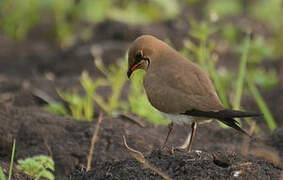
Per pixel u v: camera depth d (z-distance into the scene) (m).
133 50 9.66
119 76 13.00
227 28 19.23
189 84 8.69
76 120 11.31
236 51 18.11
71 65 17.22
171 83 8.85
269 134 10.62
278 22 19.42
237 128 7.95
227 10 21.31
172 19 19.72
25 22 19.88
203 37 13.21
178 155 8.12
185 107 8.59
